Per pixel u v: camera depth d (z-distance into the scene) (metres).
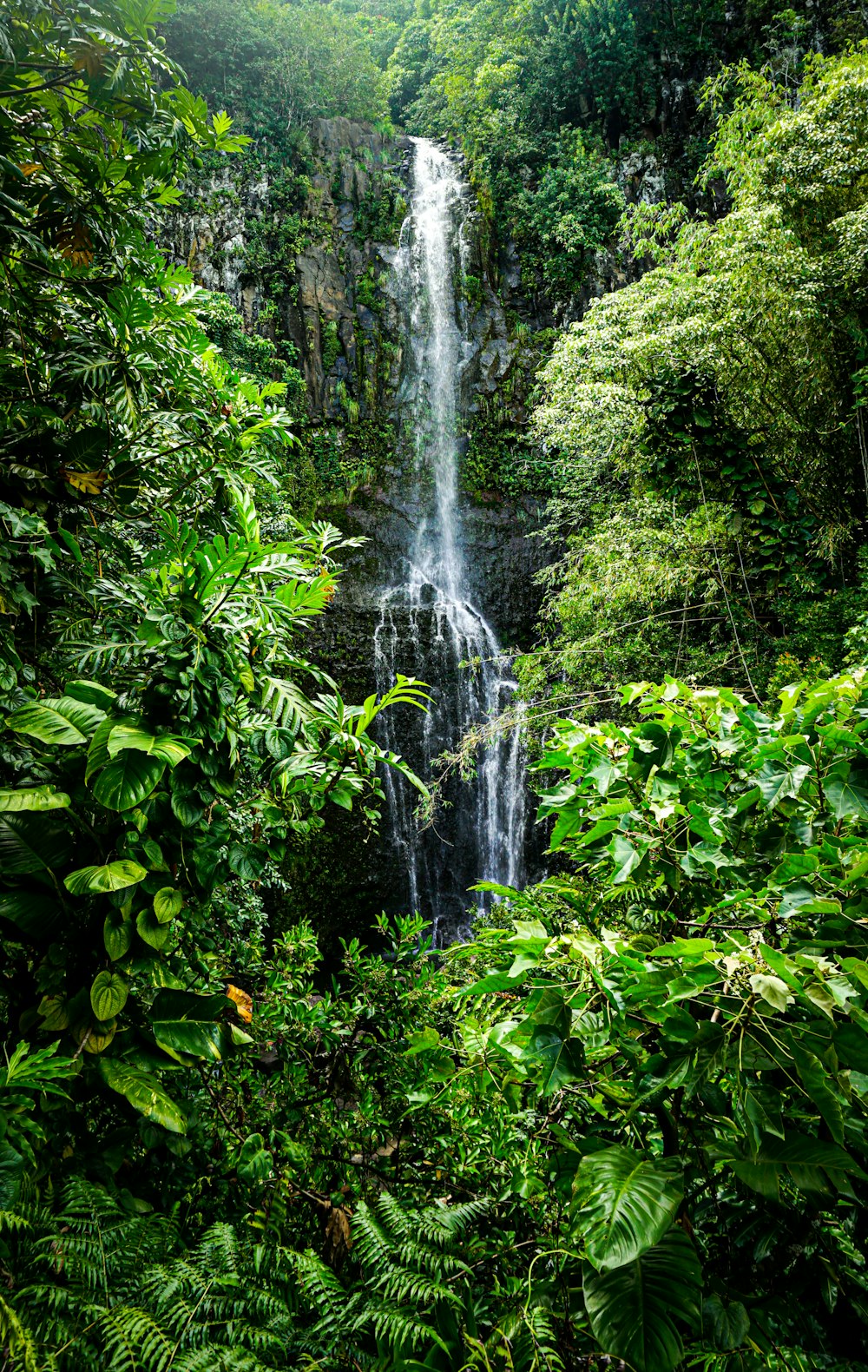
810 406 8.48
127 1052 1.49
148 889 1.48
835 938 1.28
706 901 1.55
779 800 1.42
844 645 6.46
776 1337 1.12
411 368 16.17
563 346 9.09
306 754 1.72
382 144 17.91
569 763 1.64
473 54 19.42
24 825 1.43
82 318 2.35
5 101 1.98
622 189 16.86
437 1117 1.86
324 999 2.27
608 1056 1.31
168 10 1.87
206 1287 1.22
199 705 1.54
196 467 2.52
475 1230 1.52
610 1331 0.94
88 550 2.48
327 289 15.90
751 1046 1.08
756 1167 1.05
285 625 1.85
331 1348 1.22
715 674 7.96
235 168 16.05
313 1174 1.82
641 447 7.69
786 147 7.94
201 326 2.91
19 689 1.83
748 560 8.09
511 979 1.21
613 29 17.42
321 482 15.04
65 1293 1.07
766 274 7.64
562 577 10.50
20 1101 1.21
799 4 15.91
